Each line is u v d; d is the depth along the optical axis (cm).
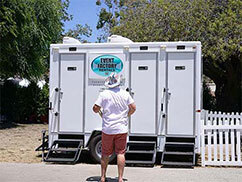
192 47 999
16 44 1852
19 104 2205
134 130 1019
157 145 1008
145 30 1720
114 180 823
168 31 1639
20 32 1862
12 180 823
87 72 1047
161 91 1010
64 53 1060
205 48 1553
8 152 1216
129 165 1005
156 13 1734
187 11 1639
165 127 1005
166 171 925
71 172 909
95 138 1029
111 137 768
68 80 1057
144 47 1020
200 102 998
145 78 1018
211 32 1566
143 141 1021
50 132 1059
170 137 1006
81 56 1052
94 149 1027
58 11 2248
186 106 998
